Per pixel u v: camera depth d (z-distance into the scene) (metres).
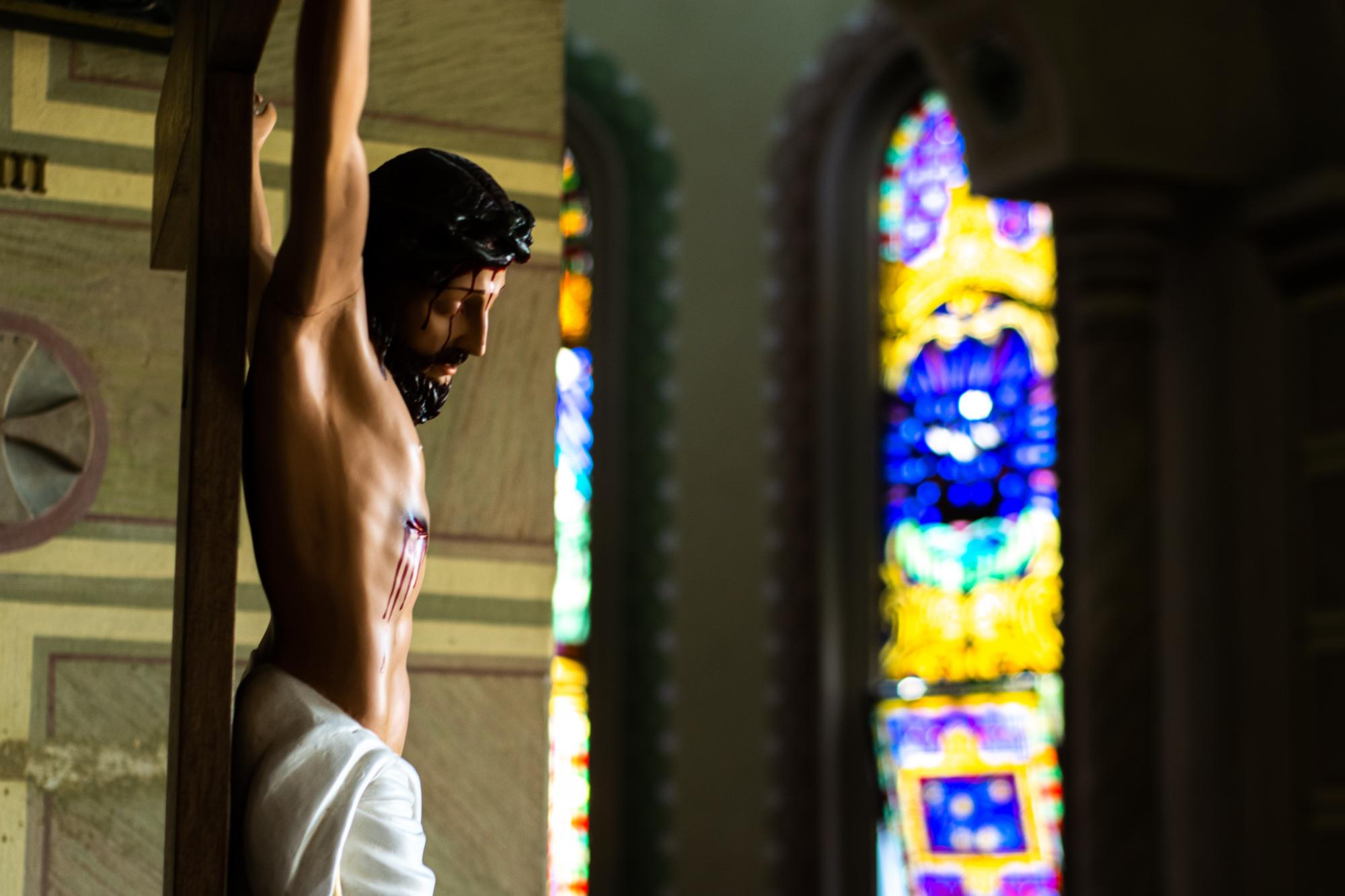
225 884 1.50
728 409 9.29
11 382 2.37
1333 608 7.02
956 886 8.72
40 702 2.35
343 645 1.59
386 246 1.65
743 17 9.52
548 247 2.69
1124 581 7.36
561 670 9.15
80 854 2.34
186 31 1.81
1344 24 6.86
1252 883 7.14
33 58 2.42
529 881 2.55
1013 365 8.88
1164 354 7.53
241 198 1.60
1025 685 8.66
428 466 2.59
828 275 9.30
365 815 1.55
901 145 9.35
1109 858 7.28
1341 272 7.05
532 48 2.72
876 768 9.04
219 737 1.51
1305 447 7.14
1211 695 7.38
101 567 2.39
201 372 1.56
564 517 9.25
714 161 9.41
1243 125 7.32
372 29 2.62
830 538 9.17
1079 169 7.15
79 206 2.43
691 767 9.05
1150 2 7.09
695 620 9.15
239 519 1.56
